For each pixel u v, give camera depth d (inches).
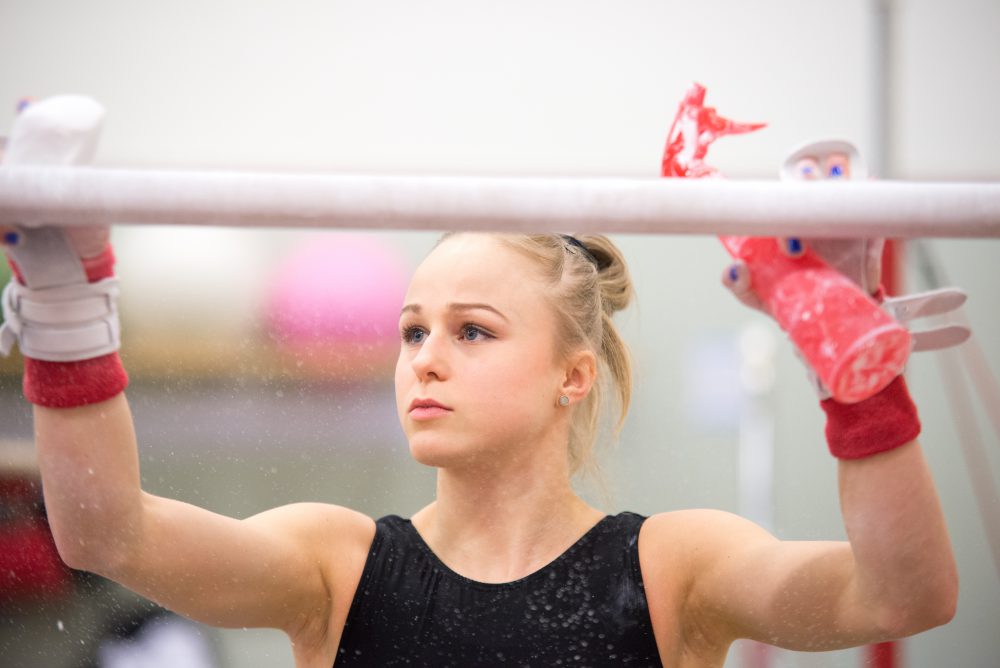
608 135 275.4
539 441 145.3
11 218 108.0
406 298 143.7
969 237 109.2
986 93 271.9
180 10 271.4
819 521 267.0
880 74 259.4
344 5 272.8
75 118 111.5
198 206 107.4
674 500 265.7
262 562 136.1
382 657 138.9
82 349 117.7
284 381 227.0
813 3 270.1
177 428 221.9
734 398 292.5
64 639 205.2
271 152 275.9
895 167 257.0
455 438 136.5
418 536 147.8
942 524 113.7
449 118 276.2
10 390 219.8
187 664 213.3
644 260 302.7
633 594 140.3
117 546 124.3
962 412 191.6
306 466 219.6
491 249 143.6
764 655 226.2
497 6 273.4
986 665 222.5
